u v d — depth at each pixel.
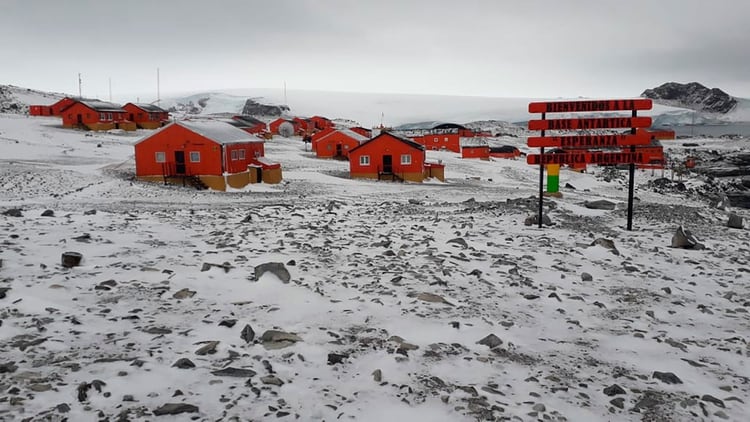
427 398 5.34
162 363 5.74
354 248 13.16
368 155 55.62
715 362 6.86
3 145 55.22
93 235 13.48
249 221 17.77
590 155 17.95
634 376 6.24
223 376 5.52
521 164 92.75
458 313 8.30
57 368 5.46
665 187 75.06
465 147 92.38
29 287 8.31
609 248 14.39
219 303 8.23
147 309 7.75
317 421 4.73
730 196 73.75
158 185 39.38
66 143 63.53
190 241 13.43
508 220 19.91
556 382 5.93
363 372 5.94
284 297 8.64
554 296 9.55
